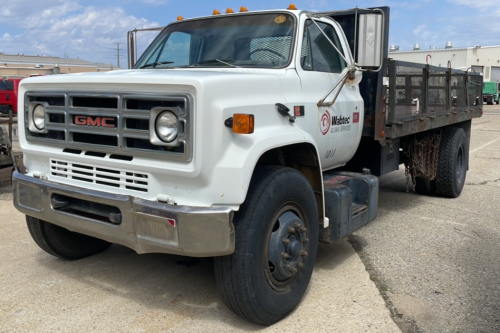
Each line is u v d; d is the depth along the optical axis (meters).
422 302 3.72
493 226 5.82
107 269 4.34
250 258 3.08
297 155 3.87
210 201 2.95
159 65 4.47
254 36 4.18
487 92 50.75
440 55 51.41
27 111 3.68
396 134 5.35
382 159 5.43
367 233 5.53
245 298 3.11
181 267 4.40
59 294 3.81
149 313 3.52
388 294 3.87
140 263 4.50
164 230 2.95
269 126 3.40
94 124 3.25
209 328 3.32
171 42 4.64
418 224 5.90
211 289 3.94
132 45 5.06
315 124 4.02
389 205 6.92
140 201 3.04
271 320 3.33
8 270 4.28
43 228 4.19
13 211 6.31
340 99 4.43
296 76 3.87
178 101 2.88
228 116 2.96
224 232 2.88
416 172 6.86
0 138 7.03
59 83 3.43
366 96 4.97
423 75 5.97
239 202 2.95
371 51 3.87
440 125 6.66
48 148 3.59
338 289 3.96
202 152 2.86
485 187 8.23
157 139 2.96
